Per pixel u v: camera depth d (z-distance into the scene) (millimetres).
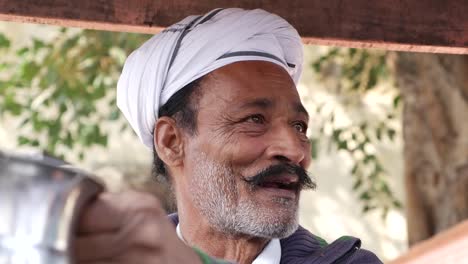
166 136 2820
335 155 9922
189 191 2734
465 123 5734
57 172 786
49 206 764
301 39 2830
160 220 815
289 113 2689
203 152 2699
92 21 2670
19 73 6672
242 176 2609
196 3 2834
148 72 2840
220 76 2725
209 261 1299
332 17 2811
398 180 9328
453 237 869
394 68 6066
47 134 6613
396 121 8648
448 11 2820
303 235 2658
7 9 2582
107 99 7461
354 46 2844
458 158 5703
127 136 9570
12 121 9141
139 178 9367
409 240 5773
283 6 2844
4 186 771
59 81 6629
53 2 2617
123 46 6621
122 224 803
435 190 5754
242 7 2854
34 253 753
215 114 2695
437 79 5820
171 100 2799
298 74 2883
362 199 7051
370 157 6930
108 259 793
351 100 8773
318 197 10000
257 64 2734
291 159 2598
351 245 2572
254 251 2611
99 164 9453
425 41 2811
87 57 6617
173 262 827
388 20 2803
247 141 2617
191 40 2766
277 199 2562
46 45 6750
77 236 795
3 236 757
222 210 2621
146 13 2758
